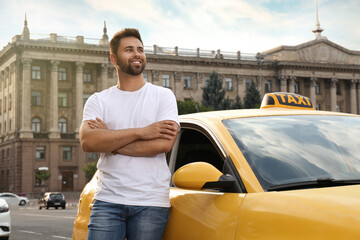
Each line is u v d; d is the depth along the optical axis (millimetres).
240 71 78500
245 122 3025
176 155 3410
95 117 2869
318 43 83188
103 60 68625
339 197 2170
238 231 2340
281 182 2508
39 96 66000
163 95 2867
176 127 2764
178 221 2799
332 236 1973
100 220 2682
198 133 3457
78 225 3701
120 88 2938
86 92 68562
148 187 2686
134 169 2693
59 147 64938
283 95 3555
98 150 2717
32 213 28719
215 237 2453
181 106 65625
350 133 3051
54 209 40000
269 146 2764
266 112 3244
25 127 64250
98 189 2768
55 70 66062
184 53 77125
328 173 2621
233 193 2555
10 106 69125
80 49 67125
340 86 84500
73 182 65125
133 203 2652
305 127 3025
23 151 63562
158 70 74000
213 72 71500
